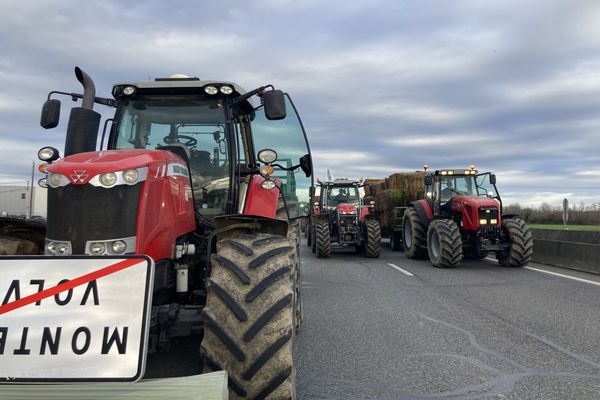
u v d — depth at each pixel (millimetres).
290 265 2869
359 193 16672
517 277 9766
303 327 5641
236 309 2582
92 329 2107
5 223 3656
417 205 13969
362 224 14805
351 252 16453
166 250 3127
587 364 4289
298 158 4934
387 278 9734
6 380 2055
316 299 7410
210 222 3938
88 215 2812
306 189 4984
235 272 2721
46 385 2039
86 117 3729
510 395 3582
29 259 2188
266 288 2678
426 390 3688
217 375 2105
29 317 2123
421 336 5234
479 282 9109
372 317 6148
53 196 2873
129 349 2080
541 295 7652
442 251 11227
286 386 2512
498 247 11430
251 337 2521
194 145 4141
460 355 4559
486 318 6059
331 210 16406
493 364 4293
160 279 3047
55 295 2146
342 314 6328
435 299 7371
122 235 2822
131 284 2154
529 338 5129
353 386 3773
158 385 2031
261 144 4891
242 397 2471
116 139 4113
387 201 17453
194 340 4469
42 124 3922
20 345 2088
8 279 2164
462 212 11805
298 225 5516
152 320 2965
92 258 2180
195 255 3635
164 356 4051
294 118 4902
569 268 11047
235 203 4137
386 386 3771
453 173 12812
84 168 2865
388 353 4633
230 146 4145
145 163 3018
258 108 4840
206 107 4195
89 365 2064
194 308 3104
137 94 4195
